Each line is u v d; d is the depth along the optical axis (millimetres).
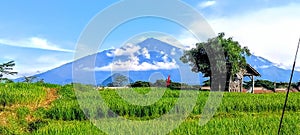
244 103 21359
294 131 13000
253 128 13445
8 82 27625
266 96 26531
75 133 12719
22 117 18047
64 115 18438
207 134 12453
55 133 13062
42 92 23719
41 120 17750
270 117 15781
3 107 19484
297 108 21500
